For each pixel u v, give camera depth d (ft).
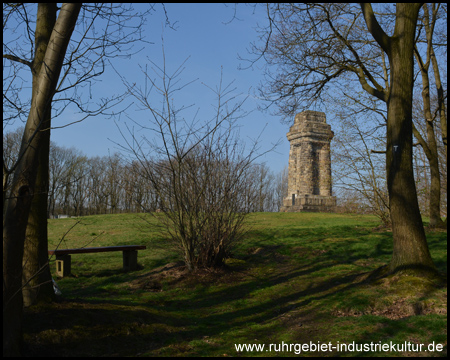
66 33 18.15
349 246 47.14
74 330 20.29
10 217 16.93
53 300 22.76
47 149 23.09
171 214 38.22
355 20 44.45
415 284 27.14
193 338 22.56
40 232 22.50
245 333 23.35
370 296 26.91
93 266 43.91
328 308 26.73
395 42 31.76
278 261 43.21
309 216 98.22
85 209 170.50
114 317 22.76
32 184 17.52
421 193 62.13
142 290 34.37
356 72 38.19
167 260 44.93
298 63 42.73
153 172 37.60
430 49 55.36
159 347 20.67
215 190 38.14
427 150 56.34
